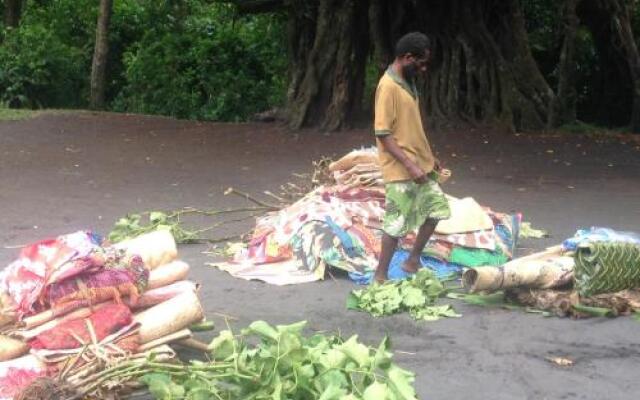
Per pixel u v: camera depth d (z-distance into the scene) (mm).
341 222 7266
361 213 7465
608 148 16188
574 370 4922
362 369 3791
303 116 18750
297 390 3770
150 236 5422
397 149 6379
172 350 4664
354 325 5762
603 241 6141
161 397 3785
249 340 5410
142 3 28641
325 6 18703
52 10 28922
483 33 18453
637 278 6121
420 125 6551
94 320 4531
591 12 20719
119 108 26125
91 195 11297
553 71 22516
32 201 10734
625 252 6012
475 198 11250
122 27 27984
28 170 13477
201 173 13391
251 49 25547
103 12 24391
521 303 6168
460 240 7383
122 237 7891
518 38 18734
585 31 22188
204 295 6496
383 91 6426
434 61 18797
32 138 17125
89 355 4348
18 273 4773
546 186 12297
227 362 4004
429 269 6934
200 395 3748
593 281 5906
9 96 24797
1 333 4582
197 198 11195
